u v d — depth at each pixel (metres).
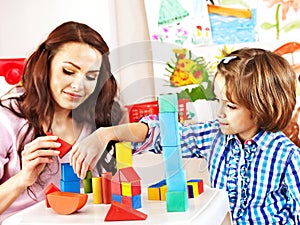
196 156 1.00
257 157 1.22
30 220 0.76
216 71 1.30
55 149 0.94
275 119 1.21
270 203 1.18
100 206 0.82
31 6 1.35
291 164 1.18
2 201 1.01
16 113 1.19
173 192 0.73
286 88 1.23
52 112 1.18
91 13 1.38
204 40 1.39
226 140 1.25
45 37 1.29
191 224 0.67
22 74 1.23
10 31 1.34
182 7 1.39
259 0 1.36
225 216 0.85
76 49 1.20
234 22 1.37
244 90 1.18
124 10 1.43
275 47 1.36
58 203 0.78
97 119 0.81
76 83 1.17
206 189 0.90
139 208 0.77
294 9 1.34
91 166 0.84
